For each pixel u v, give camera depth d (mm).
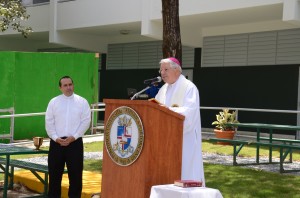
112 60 21406
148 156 4320
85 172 8047
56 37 19531
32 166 6930
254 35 16734
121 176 4527
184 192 3949
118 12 17422
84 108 6145
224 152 11945
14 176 7797
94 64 15320
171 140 4480
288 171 9180
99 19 18047
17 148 6672
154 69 19844
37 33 20859
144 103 4336
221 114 13461
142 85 20281
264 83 16484
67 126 6039
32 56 14422
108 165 4668
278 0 13266
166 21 9586
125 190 4480
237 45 17219
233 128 13297
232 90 17391
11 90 14086
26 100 14352
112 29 19016
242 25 16938
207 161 10469
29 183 7520
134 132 4422
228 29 17359
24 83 14312
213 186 7578
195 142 4906
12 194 7254
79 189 6117
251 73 16828
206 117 18219
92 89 15289
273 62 16234
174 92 5047
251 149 12578
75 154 6027
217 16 15516
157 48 19750
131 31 19531
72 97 6152
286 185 7707
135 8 16906
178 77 5125
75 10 18828
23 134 14391
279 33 16047
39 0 20891
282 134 16156
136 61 20516
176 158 4520
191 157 4871
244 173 8828
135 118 4410
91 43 20719
